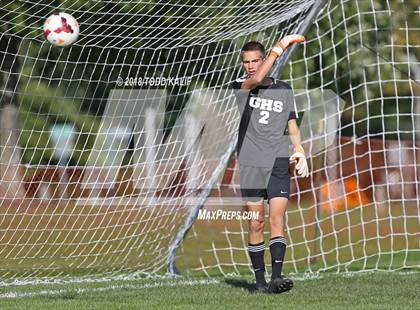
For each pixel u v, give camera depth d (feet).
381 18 153.99
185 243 135.13
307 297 77.87
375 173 209.67
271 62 77.25
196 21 103.09
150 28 100.78
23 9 103.09
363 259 120.06
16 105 136.87
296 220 168.04
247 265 113.80
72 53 117.91
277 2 98.94
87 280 96.94
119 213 115.96
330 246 138.21
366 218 181.37
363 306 72.13
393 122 225.35
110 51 113.50
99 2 100.94
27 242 103.65
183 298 77.82
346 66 146.72
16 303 76.02
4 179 124.57
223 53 116.88
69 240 111.04
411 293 81.15
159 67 115.34
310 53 140.46
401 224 173.88
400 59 164.04
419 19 160.25
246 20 103.19
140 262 105.40
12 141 134.62
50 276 101.35
